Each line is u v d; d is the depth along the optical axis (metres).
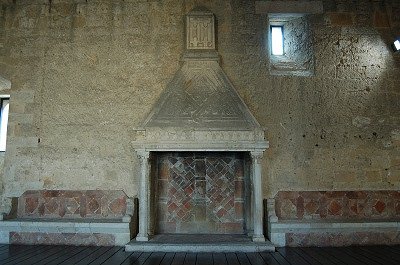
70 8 6.63
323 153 6.22
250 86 6.37
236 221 6.29
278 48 6.95
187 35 6.36
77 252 5.22
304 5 6.61
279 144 6.21
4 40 6.58
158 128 5.81
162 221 6.30
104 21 6.57
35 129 6.30
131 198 5.94
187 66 6.23
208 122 5.84
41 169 6.21
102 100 6.34
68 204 6.09
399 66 6.54
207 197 6.36
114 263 4.59
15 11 6.67
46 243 5.77
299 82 6.41
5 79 6.55
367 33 6.60
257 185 5.71
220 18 6.55
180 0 6.60
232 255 5.10
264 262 4.68
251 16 6.58
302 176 6.15
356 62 6.50
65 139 6.26
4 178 6.21
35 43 6.54
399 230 5.77
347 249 5.45
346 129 6.30
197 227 6.28
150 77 6.39
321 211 6.04
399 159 6.25
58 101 6.37
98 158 6.20
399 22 6.64
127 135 6.23
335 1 6.66
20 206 6.12
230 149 5.78
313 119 6.30
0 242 5.82
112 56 6.46
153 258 4.88
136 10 6.59
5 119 7.42
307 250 5.40
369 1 6.69
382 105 6.39
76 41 6.52
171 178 6.41
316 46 6.53
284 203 6.05
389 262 4.62
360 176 6.18
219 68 6.21
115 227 5.66
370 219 5.96
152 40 6.49
